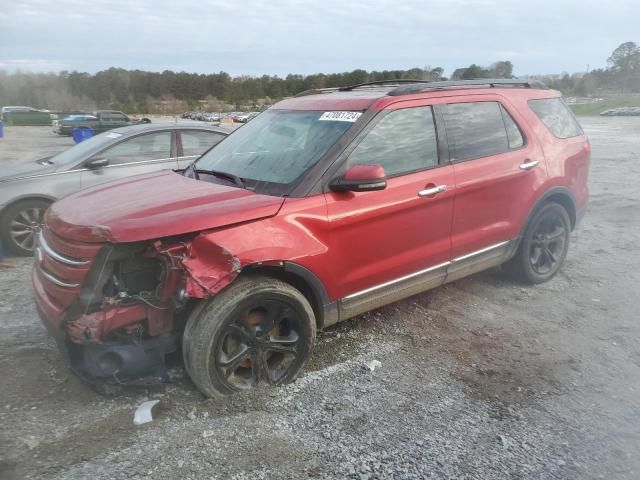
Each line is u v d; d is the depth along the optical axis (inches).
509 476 109.3
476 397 137.5
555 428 125.0
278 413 128.4
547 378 147.3
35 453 112.7
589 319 185.6
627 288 214.5
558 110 218.4
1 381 139.7
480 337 171.0
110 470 108.2
